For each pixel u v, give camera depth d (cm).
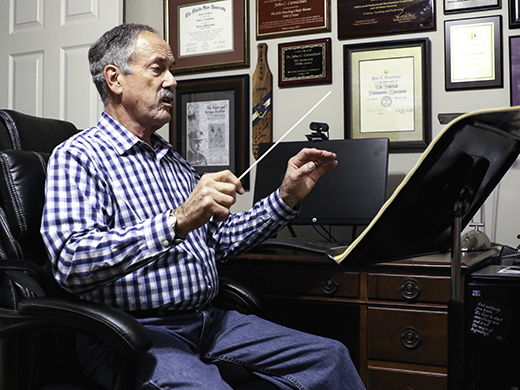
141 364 108
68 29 242
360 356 152
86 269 106
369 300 151
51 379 119
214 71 227
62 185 116
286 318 162
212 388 103
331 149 184
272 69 217
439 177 94
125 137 132
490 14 189
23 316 106
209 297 133
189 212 106
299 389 121
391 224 95
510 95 185
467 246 165
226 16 223
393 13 199
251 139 219
